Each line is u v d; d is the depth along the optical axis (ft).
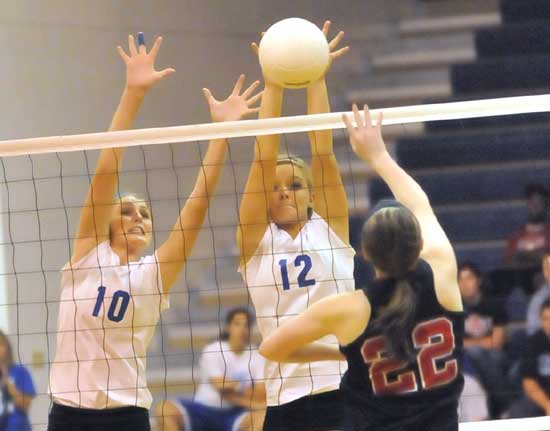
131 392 35.94
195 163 72.13
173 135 35.17
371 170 76.28
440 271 28.02
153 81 36.86
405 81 82.69
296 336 27.78
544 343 56.03
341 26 86.63
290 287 36.24
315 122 34.63
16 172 64.03
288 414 35.78
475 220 71.20
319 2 85.46
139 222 36.94
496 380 55.67
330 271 36.55
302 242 36.60
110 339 35.81
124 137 35.29
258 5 82.99
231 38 80.59
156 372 68.33
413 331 27.50
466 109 34.96
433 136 76.33
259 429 56.29
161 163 71.20
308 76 34.53
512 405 55.11
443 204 73.82
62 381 35.88
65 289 36.32
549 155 75.41
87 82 71.00
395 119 34.88
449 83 80.48
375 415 27.50
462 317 27.99
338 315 27.76
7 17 65.87
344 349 27.91
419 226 27.81
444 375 27.58
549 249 64.90
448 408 27.50
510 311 59.98
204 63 77.92
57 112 68.64
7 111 65.16
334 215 37.29
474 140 75.87
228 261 74.08
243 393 57.36
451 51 84.23
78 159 67.41
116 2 73.05
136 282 36.17
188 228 36.65
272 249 36.55
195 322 71.46
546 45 82.48
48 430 36.09
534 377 55.47
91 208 36.19
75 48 70.23
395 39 87.04
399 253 27.43
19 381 54.44
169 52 75.05
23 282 64.13
